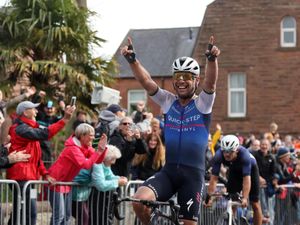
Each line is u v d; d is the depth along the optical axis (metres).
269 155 12.00
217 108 29.39
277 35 29.22
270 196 11.99
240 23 29.36
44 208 8.31
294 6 29.11
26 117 8.27
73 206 8.43
